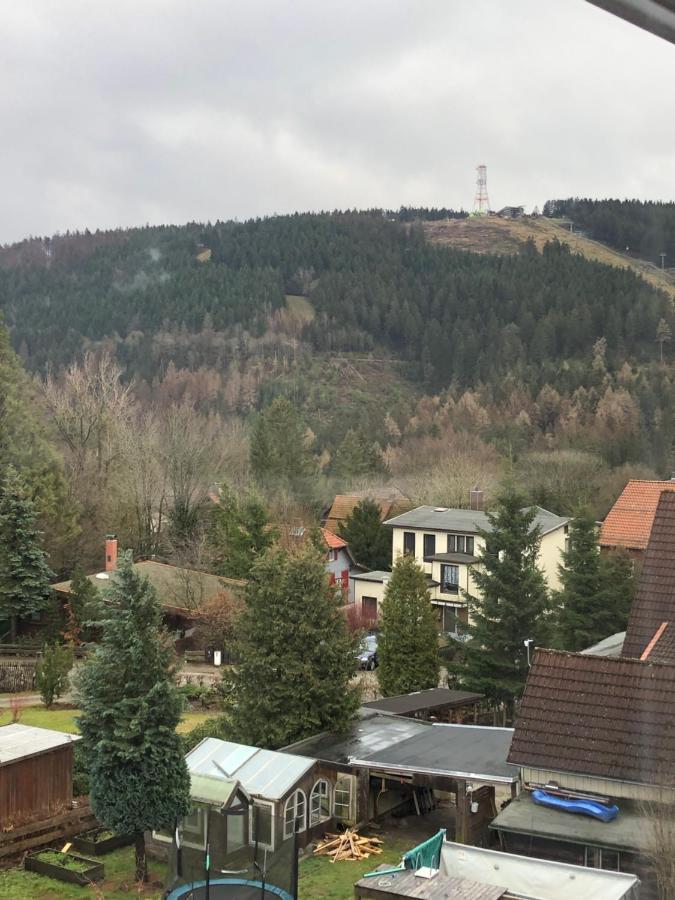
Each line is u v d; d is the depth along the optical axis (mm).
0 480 50875
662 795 14711
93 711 19375
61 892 18562
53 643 42156
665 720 17281
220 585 45438
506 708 31562
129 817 18812
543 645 31484
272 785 20453
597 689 18703
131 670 19641
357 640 26031
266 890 14672
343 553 55906
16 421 53531
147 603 20078
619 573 36062
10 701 35344
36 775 20969
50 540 50906
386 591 33656
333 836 21375
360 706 25562
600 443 53219
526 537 32312
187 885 14914
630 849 15688
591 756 17531
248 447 72000
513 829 16766
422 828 22281
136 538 55719
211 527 54812
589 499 50812
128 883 19078
